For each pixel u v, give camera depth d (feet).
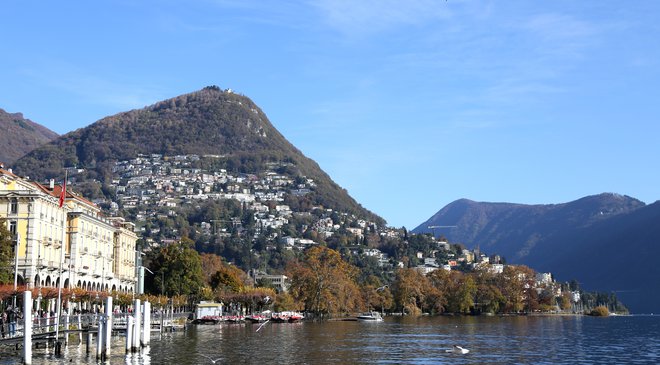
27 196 437.17
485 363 305.53
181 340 388.98
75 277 501.15
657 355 357.20
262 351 337.52
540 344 424.87
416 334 507.71
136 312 284.82
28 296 209.87
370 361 304.30
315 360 304.09
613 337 513.86
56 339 272.92
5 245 381.19
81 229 510.58
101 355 260.01
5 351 286.46
